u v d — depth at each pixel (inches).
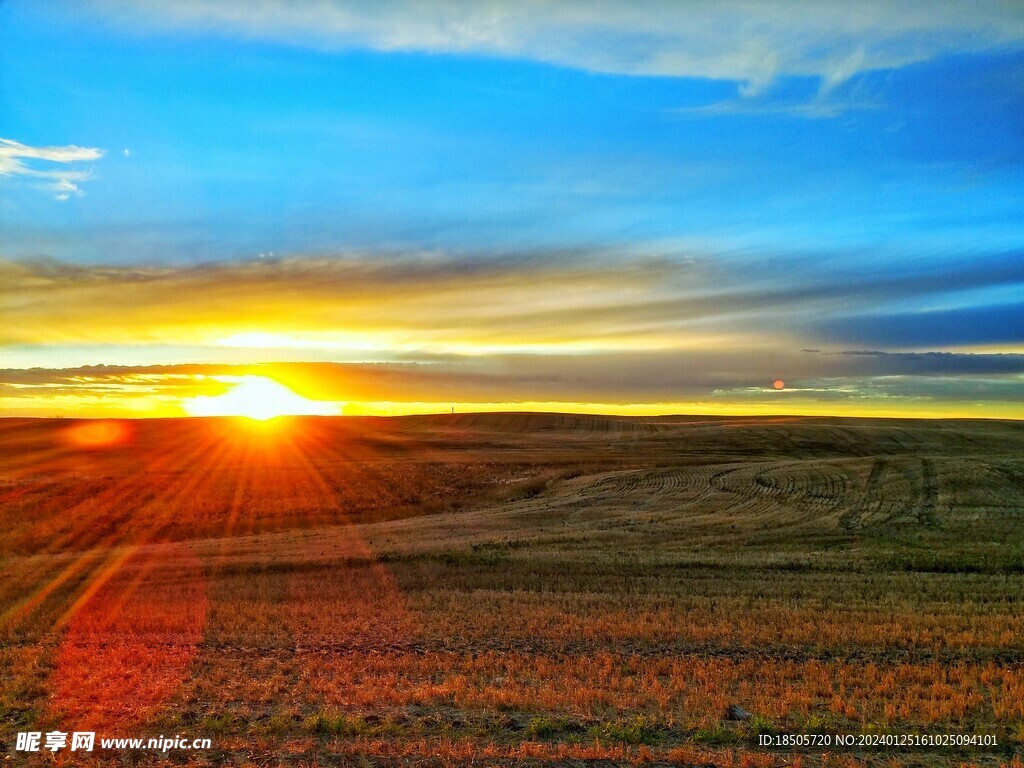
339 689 484.7
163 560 1095.0
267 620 699.4
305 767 366.3
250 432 4552.2
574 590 828.0
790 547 1123.3
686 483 1961.1
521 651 576.7
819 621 653.9
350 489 2180.1
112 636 652.7
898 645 579.5
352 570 979.9
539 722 410.3
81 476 2417.6
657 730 409.7
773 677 504.7
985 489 1552.7
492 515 1588.3
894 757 375.9
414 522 1535.4
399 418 5556.1
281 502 1923.0
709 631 617.0
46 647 624.4
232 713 442.9
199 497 1978.3
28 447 3762.3
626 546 1141.7
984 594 770.8
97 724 425.7
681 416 6663.4
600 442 3944.4
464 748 379.6
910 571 928.3
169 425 4751.5
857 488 1662.2
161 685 501.0
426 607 744.3
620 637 608.4
